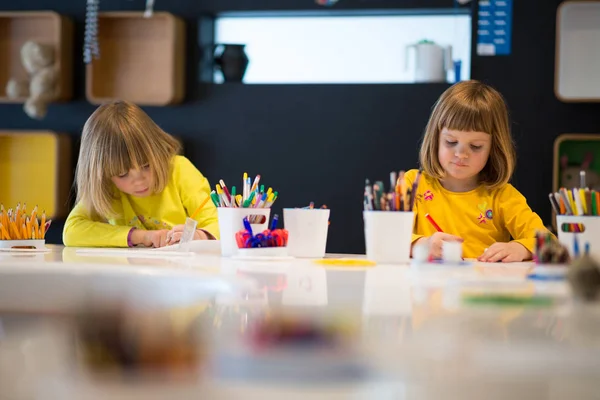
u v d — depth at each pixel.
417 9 3.33
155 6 3.52
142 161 2.07
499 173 2.04
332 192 3.39
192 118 3.49
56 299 1.37
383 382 0.61
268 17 3.53
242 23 3.56
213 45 3.58
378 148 3.35
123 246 1.98
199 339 0.77
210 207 2.16
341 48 3.48
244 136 3.45
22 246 1.74
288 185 3.42
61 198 3.50
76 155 3.59
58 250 1.79
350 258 1.62
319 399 0.58
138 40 3.54
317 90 3.39
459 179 2.08
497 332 0.74
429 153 2.06
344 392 0.60
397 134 3.34
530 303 0.90
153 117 3.51
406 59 3.31
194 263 1.42
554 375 0.64
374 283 1.12
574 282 0.92
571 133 3.26
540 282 1.11
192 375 0.64
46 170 3.65
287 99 3.42
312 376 0.63
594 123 3.26
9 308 1.39
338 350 0.69
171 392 0.60
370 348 0.69
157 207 2.19
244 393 0.59
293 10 3.42
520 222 2.02
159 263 1.41
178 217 2.19
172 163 2.21
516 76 3.28
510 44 3.28
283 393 0.59
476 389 0.62
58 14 3.48
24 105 3.63
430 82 3.30
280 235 1.55
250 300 0.95
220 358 0.68
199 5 3.48
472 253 2.04
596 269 0.91
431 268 1.26
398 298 0.96
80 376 0.66
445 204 2.07
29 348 0.85
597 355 0.67
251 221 1.60
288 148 3.42
